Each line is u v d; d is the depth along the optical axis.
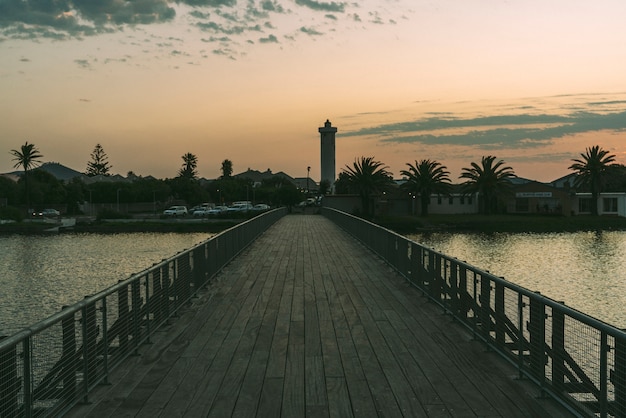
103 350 6.49
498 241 68.62
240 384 6.47
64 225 85.69
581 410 5.15
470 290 8.96
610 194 90.69
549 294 37.53
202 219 92.12
